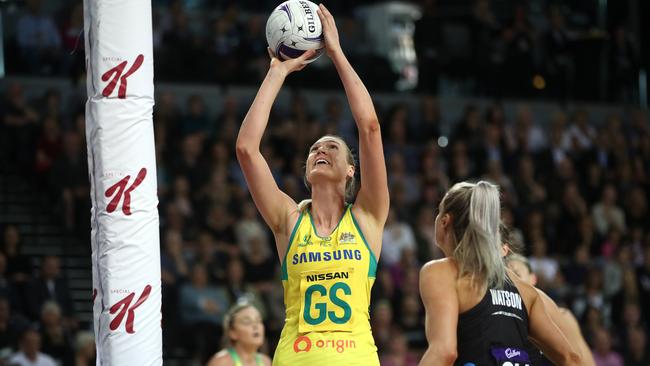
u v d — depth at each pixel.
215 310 14.67
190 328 14.49
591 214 19.47
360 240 6.29
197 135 17.69
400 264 16.17
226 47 20.64
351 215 6.37
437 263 6.05
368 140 6.37
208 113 19.61
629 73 23.22
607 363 15.27
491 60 22.03
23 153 17.36
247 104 20.34
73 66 19.44
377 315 14.61
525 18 22.52
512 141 20.41
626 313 16.66
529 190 18.98
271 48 6.64
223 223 16.34
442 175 19.02
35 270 15.35
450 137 20.45
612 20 23.67
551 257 17.92
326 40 6.54
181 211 16.31
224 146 17.66
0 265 14.70
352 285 6.20
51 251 16.44
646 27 24.00
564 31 22.83
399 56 23.42
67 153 16.92
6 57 19.25
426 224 17.28
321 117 20.31
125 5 6.53
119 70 6.50
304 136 18.59
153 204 6.56
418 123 20.55
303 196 17.27
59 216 16.61
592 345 15.39
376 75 21.89
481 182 6.18
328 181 6.41
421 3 23.98
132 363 6.36
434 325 5.81
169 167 17.47
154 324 6.48
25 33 19.30
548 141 21.09
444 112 21.98
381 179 6.38
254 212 16.61
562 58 22.72
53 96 17.77
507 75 22.22
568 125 21.62
